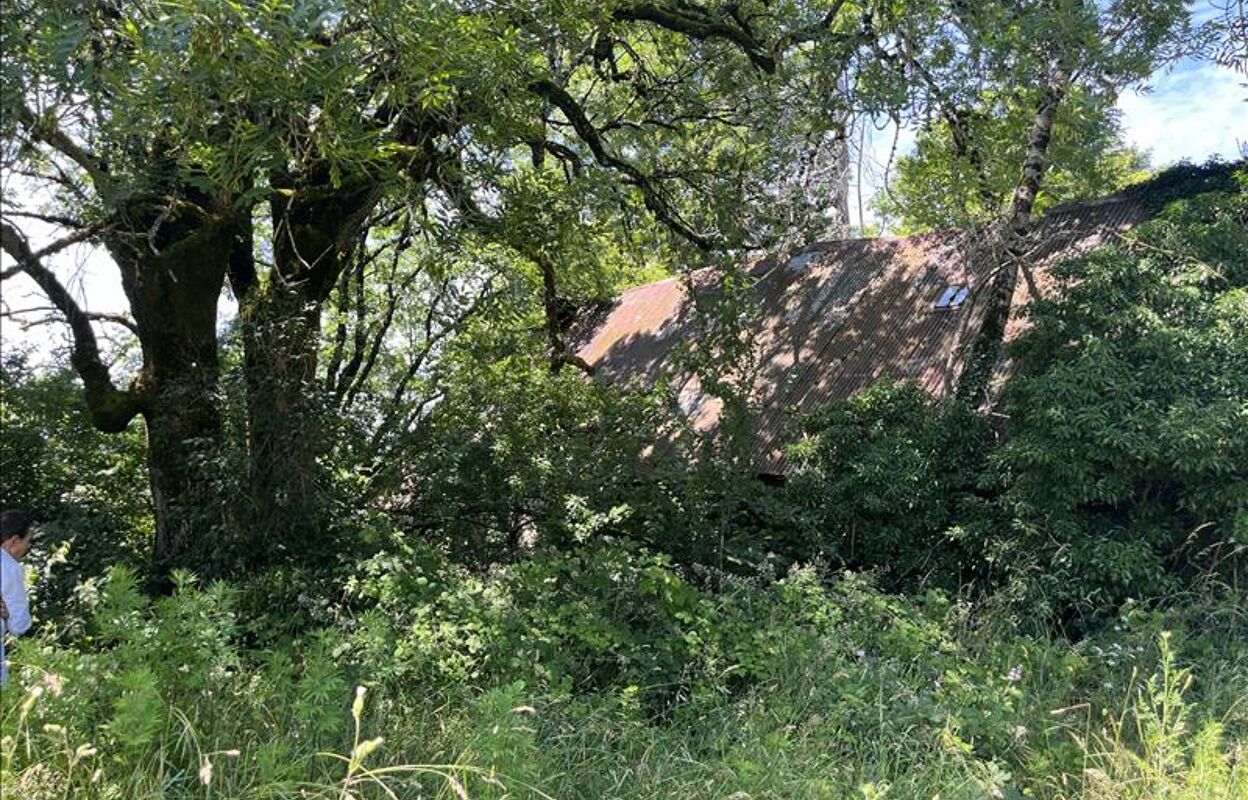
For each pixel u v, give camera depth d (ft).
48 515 29.86
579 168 36.06
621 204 37.45
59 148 15.84
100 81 14.76
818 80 35.22
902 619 23.07
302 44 13.56
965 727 17.72
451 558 29.78
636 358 54.60
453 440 31.91
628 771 15.14
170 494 28.09
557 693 17.12
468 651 19.20
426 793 13.10
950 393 36.19
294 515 26.48
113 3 15.42
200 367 27.76
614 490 31.68
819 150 45.21
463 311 39.45
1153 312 28.60
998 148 36.40
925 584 30.48
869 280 47.73
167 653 14.37
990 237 36.81
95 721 13.04
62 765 12.08
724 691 18.71
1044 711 19.19
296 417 26.89
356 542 25.75
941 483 32.35
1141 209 38.88
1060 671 21.07
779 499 34.35
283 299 28.12
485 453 32.14
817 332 45.98
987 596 28.19
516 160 40.24
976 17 28.78
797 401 41.81
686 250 40.96
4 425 29.37
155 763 12.45
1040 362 30.94
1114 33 29.94
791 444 37.22
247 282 33.12
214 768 12.29
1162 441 25.81
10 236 14.32
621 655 19.67
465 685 17.76
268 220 39.55
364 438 30.35
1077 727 18.61
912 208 39.63
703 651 20.06
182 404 27.40
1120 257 30.07
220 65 13.71
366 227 34.91
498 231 32.35
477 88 21.90
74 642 20.85
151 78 13.93
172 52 13.61
